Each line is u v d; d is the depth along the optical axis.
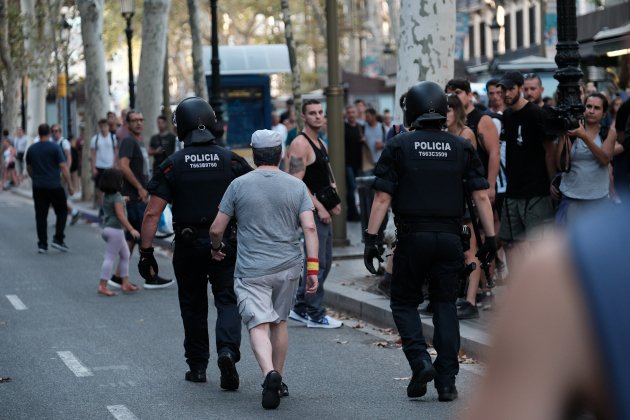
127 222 19.44
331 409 10.52
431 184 10.36
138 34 93.12
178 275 11.63
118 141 30.00
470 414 1.72
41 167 26.61
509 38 80.19
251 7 89.31
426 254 10.35
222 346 11.30
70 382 12.02
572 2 13.62
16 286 20.75
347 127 30.89
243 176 10.72
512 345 1.69
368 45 90.88
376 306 15.80
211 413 10.42
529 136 14.18
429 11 18.28
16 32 64.19
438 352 10.58
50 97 77.81
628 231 1.67
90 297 19.12
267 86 41.97
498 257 15.84
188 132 11.47
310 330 15.32
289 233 10.68
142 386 11.74
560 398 1.65
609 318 1.64
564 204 14.09
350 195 31.17
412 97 10.60
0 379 12.20
